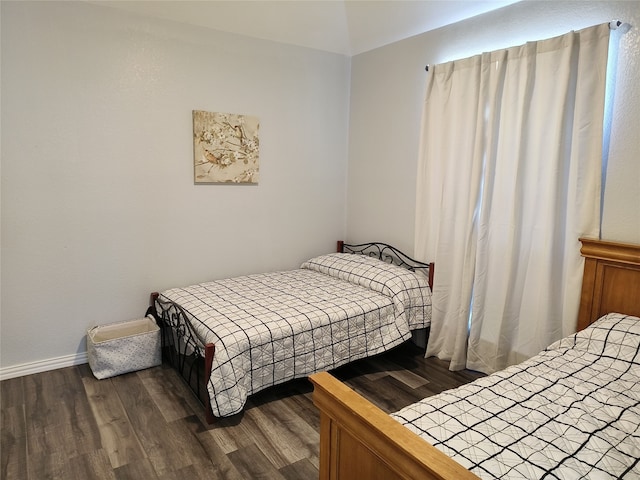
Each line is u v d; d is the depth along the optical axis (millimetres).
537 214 2621
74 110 2770
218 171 3387
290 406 2547
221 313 2654
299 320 2605
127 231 3072
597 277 2357
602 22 2295
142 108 3014
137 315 3207
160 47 3029
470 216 2898
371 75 3816
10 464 1987
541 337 2588
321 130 3965
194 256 3398
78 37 2729
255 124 3527
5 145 2582
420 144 3299
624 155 2254
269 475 1951
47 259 2805
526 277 2707
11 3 2502
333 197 4156
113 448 2113
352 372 3008
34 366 2850
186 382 2773
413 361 3207
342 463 1435
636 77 2184
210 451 2107
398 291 3086
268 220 3760
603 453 1334
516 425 1475
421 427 1445
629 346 1984
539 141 2557
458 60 2961
